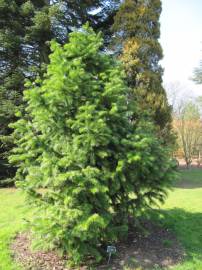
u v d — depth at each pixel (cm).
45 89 457
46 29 1103
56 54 483
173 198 917
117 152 464
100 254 443
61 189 440
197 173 1833
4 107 1066
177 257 467
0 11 1107
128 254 462
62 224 424
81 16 1312
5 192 1047
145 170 462
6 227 599
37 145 462
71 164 436
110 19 1389
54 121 460
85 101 466
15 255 456
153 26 1272
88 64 510
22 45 1170
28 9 1106
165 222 612
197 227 612
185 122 2208
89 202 437
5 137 1049
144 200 493
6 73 1196
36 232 452
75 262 429
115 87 466
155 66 1259
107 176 439
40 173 452
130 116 521
